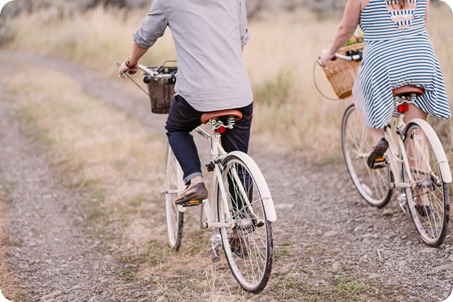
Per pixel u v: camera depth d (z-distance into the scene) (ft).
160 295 11.87
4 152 23.94
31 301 12.19
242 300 11.25
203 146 24.27
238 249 12.06
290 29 46.55
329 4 65.92
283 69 28.19
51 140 25.09
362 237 13.82
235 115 10.85
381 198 15.62
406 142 13.16
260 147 23.13
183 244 14.42
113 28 52.11
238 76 10.96
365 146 16.85
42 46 58.80
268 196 10.29
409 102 12.87
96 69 44.75
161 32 11.43
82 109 30.78
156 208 17.17
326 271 12.19
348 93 14.96
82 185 19.63
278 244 13.88
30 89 36.99
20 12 70.33
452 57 18.48
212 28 10.88
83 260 14.20
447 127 16.62
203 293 11.68
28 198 18.80
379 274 11.86
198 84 10.80
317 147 21.21
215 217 11.98
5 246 14.84
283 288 11.53
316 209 16.16
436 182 12.48
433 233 12.87
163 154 22.38
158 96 12.94
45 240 15.52
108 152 22.59
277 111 25.36
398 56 12.31
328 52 13.96
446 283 11.22
